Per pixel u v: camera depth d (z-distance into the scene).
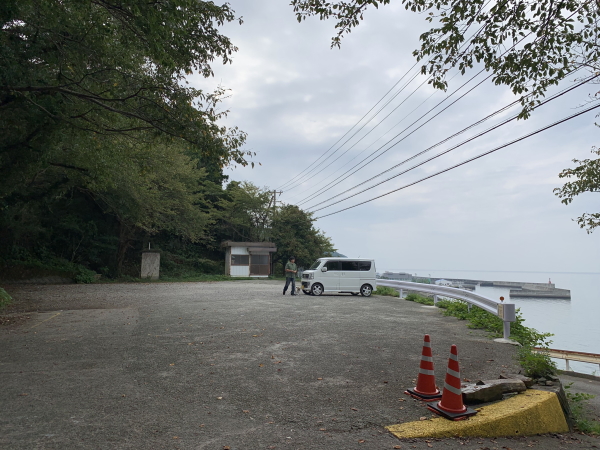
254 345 7.45
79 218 27.09
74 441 3.52
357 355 6.88
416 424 4.07
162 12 7.58
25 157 11.55
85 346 7.22
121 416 4.12
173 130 9.73
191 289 20.80
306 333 8.71
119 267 28.56
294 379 5.49
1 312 11.52
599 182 10.41
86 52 9.07
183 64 9.41
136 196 23.05
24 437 3.57
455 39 6.45
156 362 6.21
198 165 36.81
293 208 39.69
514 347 8.02
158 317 10.64
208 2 8.95
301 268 38.91
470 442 3.90
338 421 4.15
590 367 11.03
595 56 6.35
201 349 7.09
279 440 3.68
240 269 34.06
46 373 5.55
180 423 3.99
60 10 8.48
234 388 5.09
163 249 33.66
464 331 9.73
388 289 20.33
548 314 28.62
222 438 3.68
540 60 6.23
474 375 5.92
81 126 11.59
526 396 4.78
